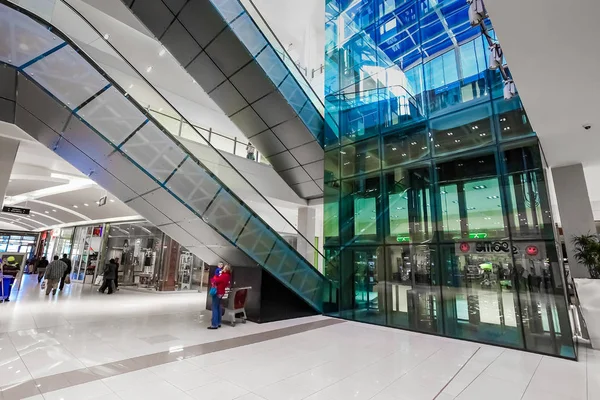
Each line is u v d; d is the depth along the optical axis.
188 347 5.76
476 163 7.73
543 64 4.32
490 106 7.71
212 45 9.23
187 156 7.08
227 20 8.62
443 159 8.34
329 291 9.96
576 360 5.66
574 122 6.00
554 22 3.59
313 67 16.92
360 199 9.95
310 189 13.33
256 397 3.74
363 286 9.27
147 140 6.45
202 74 10.22
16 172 11.38
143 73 13.56
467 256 7.56
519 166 7.06
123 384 4.00
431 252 8.15
